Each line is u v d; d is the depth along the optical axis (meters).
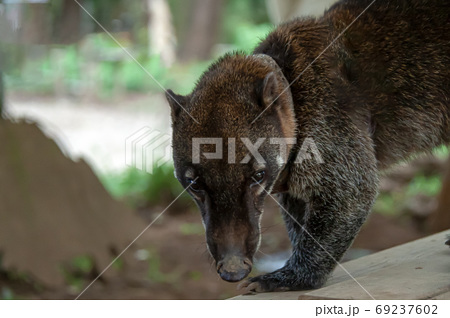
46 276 1.17
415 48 0.71
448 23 0.72
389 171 0.76
